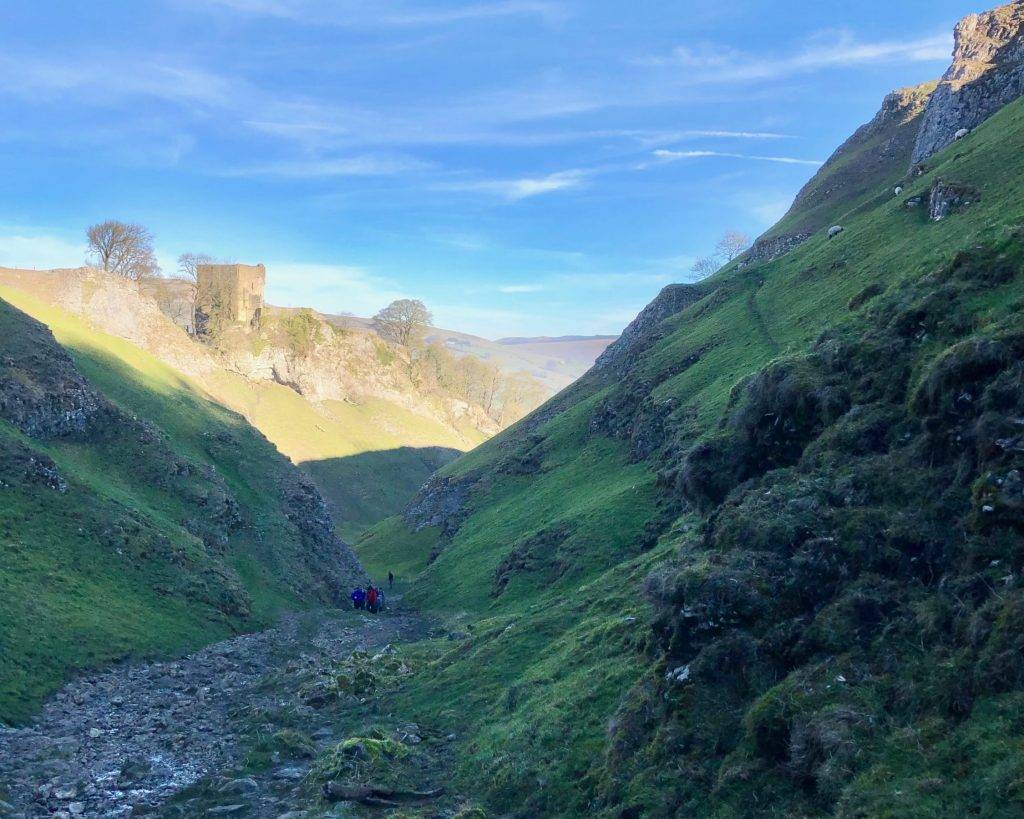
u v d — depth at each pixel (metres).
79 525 47.53
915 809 11.77
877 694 14.53
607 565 45.41
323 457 158.00
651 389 74.19
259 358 178.62
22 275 108.12
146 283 176.38
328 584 69.44
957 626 14.55
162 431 71.38
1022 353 17.69
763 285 84.25
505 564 57.34
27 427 55.50
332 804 20.98
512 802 20.31
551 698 25.02
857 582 17.00
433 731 27.34
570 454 82.06
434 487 110.44
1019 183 50.41
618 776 17.91
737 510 21.44
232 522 64.62
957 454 17.84
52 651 34.38
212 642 44.25
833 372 24.31
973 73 88.44
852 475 19.77
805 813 13.44
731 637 17.84
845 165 123.00
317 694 32.81
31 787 22.72
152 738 27.88
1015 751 11.62
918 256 53.28
